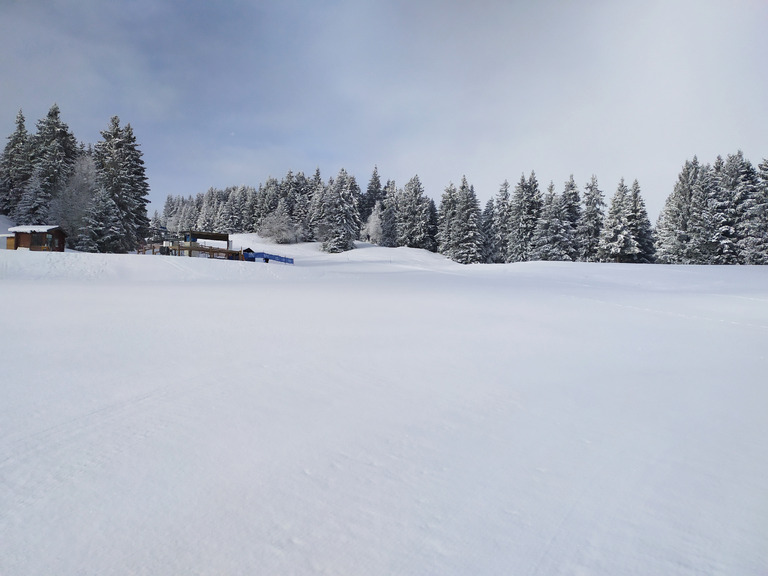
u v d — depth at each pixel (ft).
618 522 8.06
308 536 7.48
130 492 8.71
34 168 161.68
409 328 29.55
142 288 57.11
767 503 8.75
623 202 172.35
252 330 27.32
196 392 15.03
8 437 11.10
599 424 12.97
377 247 229.25
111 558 6.88
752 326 34.35
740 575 6.66
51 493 8.61
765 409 14.52
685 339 27.89
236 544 7.25
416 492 8.93
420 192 247.91
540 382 17.40
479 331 29.14
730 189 165.27
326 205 224.74
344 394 15.24
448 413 13.61
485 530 7.74
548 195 190.29
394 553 7.09
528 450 11.07
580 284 83.87
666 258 176.45
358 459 10.33
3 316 29.73
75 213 149.07
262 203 293.23
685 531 7.80
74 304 37.17
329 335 26.27
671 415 13.85
